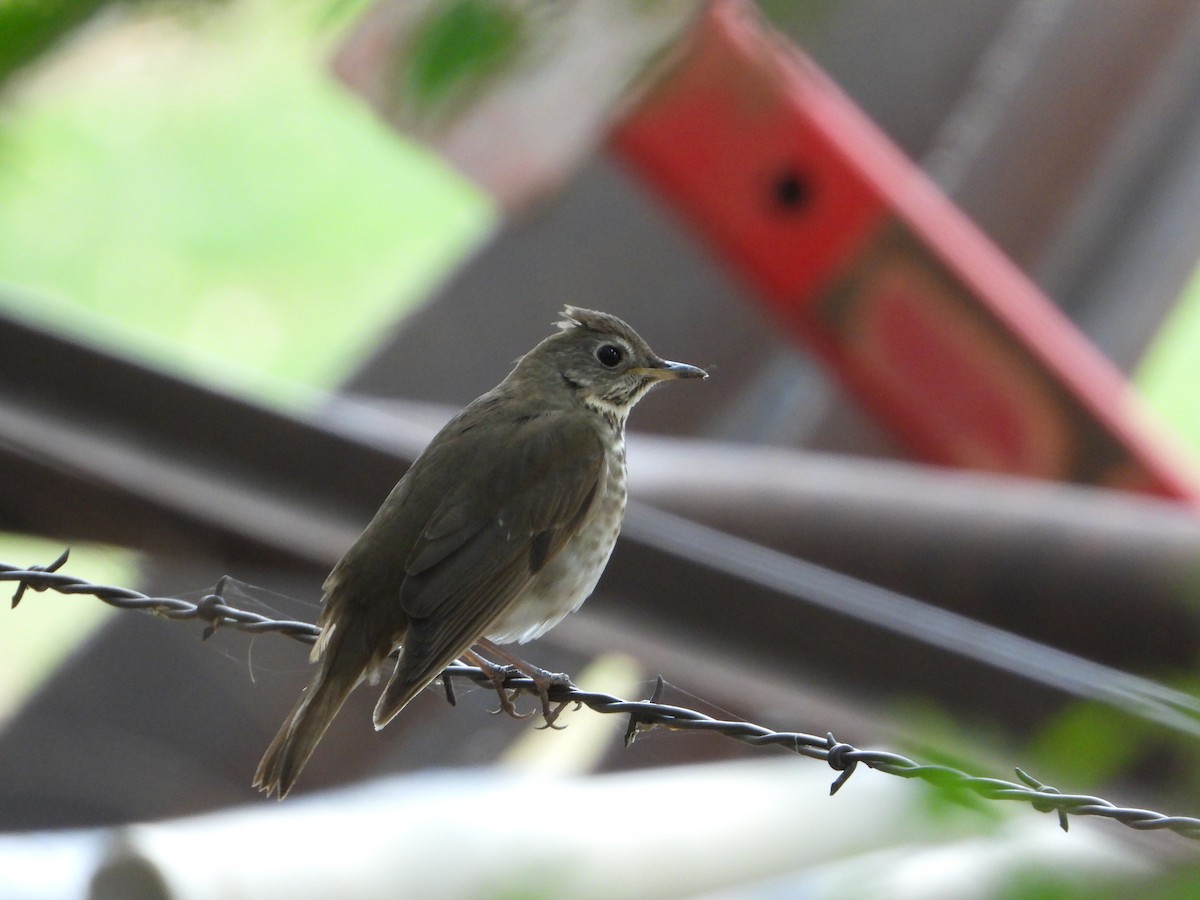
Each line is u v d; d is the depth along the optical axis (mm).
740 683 9516
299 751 7457
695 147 13609
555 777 11703
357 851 9133
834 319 14406
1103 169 17531
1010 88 17328
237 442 10188
